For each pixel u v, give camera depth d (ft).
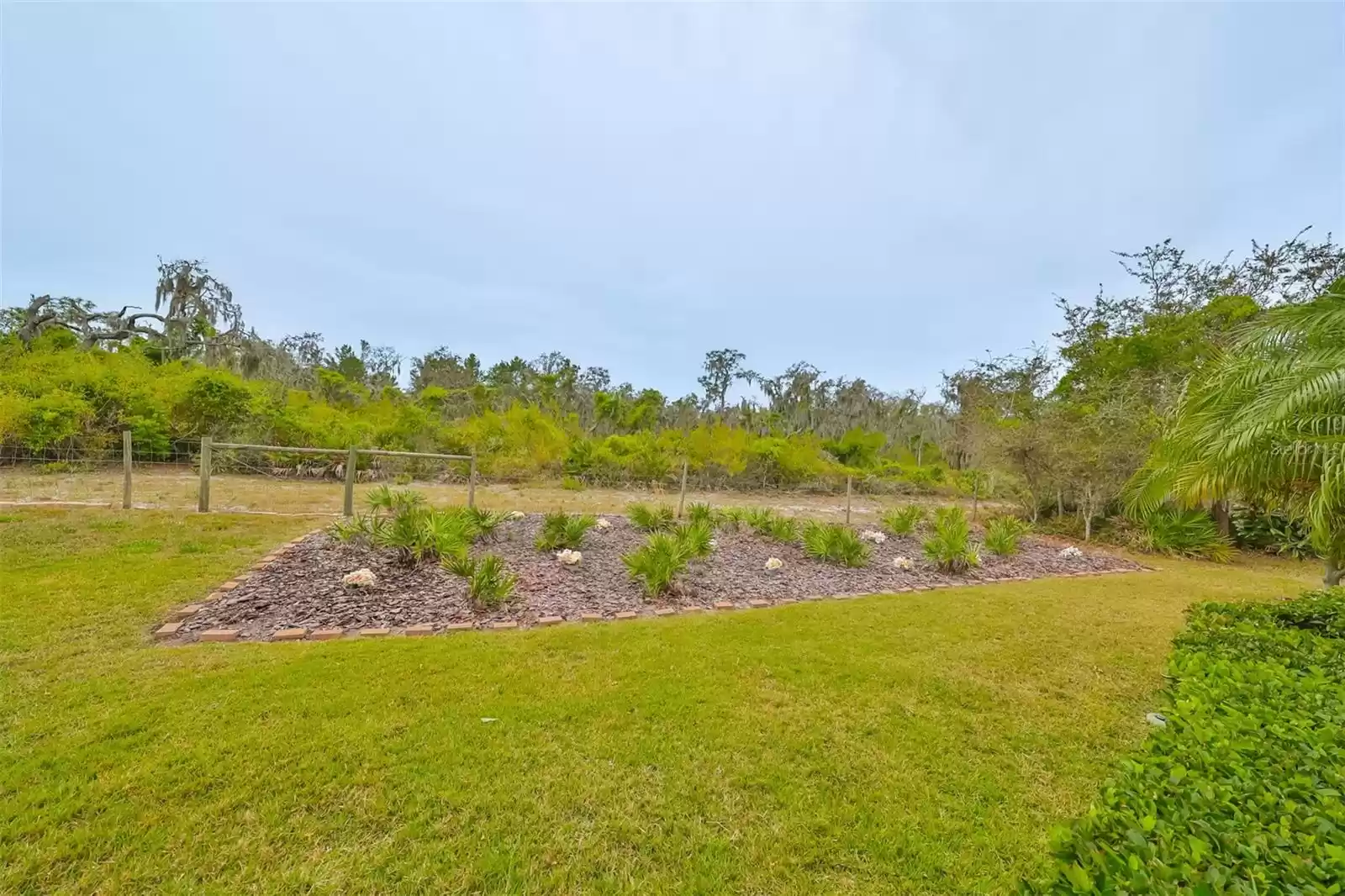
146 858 5.34
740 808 6.53
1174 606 17.25
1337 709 6.48
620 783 6.86
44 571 14.32
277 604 13.15
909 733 8.43
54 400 35.70
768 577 18.99
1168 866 3.59
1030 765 7.69
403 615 13.07
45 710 7.80
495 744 7.56
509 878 5.36
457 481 42.29
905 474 59.00
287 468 40.19
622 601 15.26
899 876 5.59
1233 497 16.85
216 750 7.06
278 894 5.03
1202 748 5.42
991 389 53.57
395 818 6.08
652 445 50.42
